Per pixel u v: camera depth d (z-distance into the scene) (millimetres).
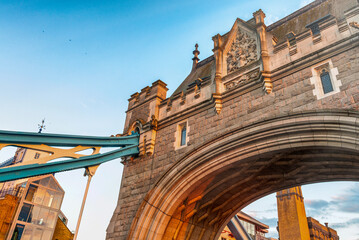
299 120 10352
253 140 11398
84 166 13742
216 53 14578
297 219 38031
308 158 12695
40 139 12922
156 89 17000
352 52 10266
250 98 12336
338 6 14594
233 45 14727
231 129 12117
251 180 15000
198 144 13312
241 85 12734
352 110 9352
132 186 15070
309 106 10562
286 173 14125
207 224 16969
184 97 15422
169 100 16094
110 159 14688
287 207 39500
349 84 9945
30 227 23984
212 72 14594
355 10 10750
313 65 11070
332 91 10297
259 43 13266
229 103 13023
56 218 25781
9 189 33875
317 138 10047
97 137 14648
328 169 13250
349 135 9398
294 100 11016
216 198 15594
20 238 23125
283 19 17516
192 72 21406
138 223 13438
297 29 15828
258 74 12398
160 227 13352
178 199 13336
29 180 25391
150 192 13781
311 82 10852
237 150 11852
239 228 28922
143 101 17406
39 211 25000
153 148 15297
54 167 12914
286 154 12508
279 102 11375
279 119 10844
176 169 13289
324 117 9836
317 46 11336
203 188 14500
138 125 16578
